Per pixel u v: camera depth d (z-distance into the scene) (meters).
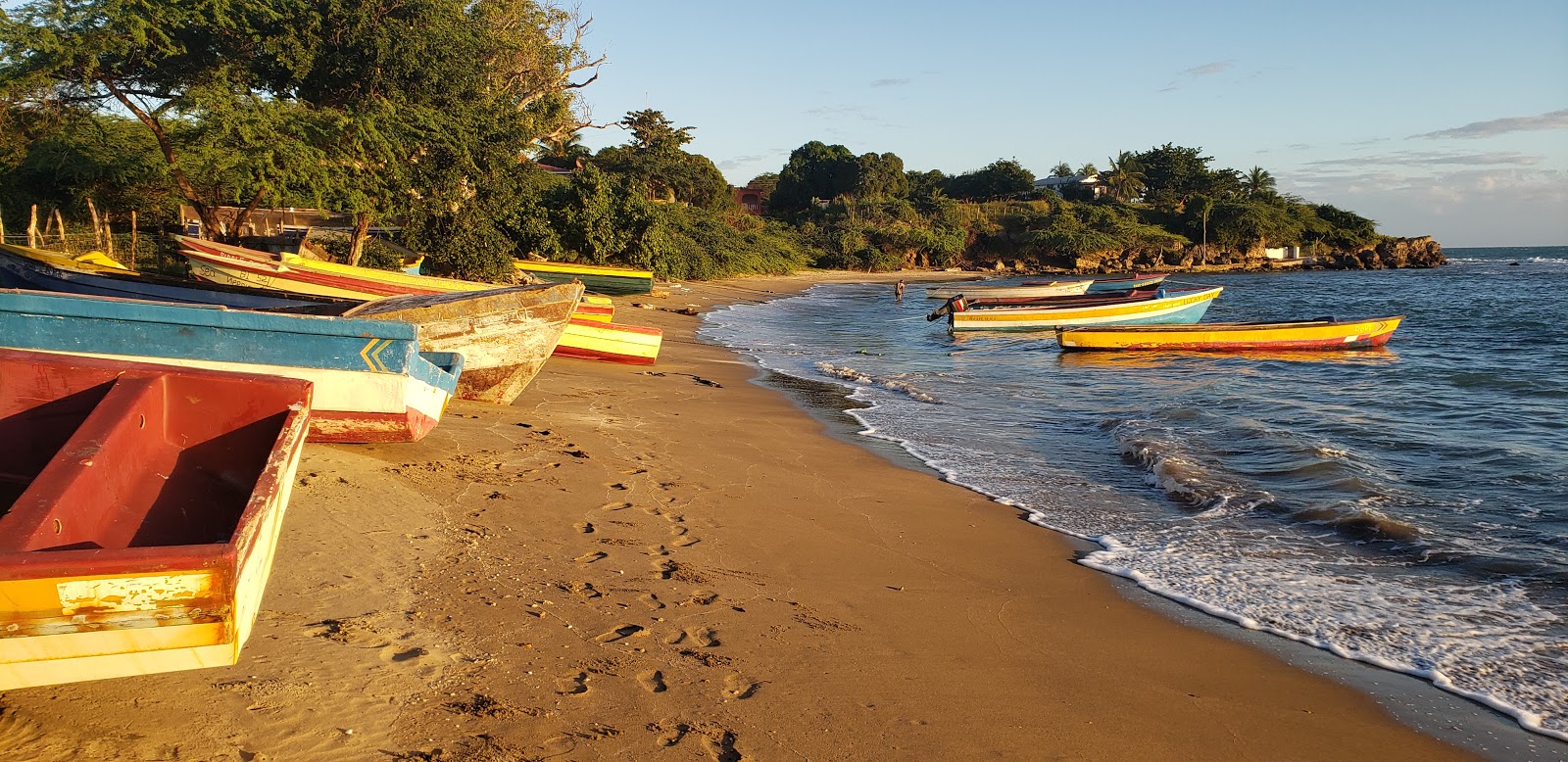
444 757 3.72
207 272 17.62
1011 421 13.25
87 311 6.96
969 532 7.78
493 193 26.86
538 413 11.38
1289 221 105.25
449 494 7.29
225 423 4.62
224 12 20.88
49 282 13.91
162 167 26.42
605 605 5.47
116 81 22.00
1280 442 11.09
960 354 22.92
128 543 3.95
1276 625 5.92
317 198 20.94
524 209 41.09
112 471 3.98
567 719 4.14
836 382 17.31
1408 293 51.97
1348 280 71.44
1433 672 5.26
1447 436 11.84
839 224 94.44
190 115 22.53
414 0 23.28
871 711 4.53
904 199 107.94
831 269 87.31
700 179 80.81
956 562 6.98
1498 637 5.71
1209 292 28.17
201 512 4.39
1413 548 7.34
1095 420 13.24
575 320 17.23
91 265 14.46
